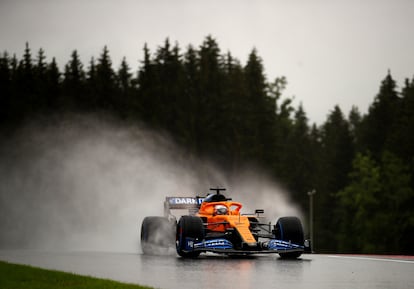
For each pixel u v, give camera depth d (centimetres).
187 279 4081
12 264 4662
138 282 3934
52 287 3644
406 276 4303
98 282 3803
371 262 5331
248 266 4919
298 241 5544
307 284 3872
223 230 5934
